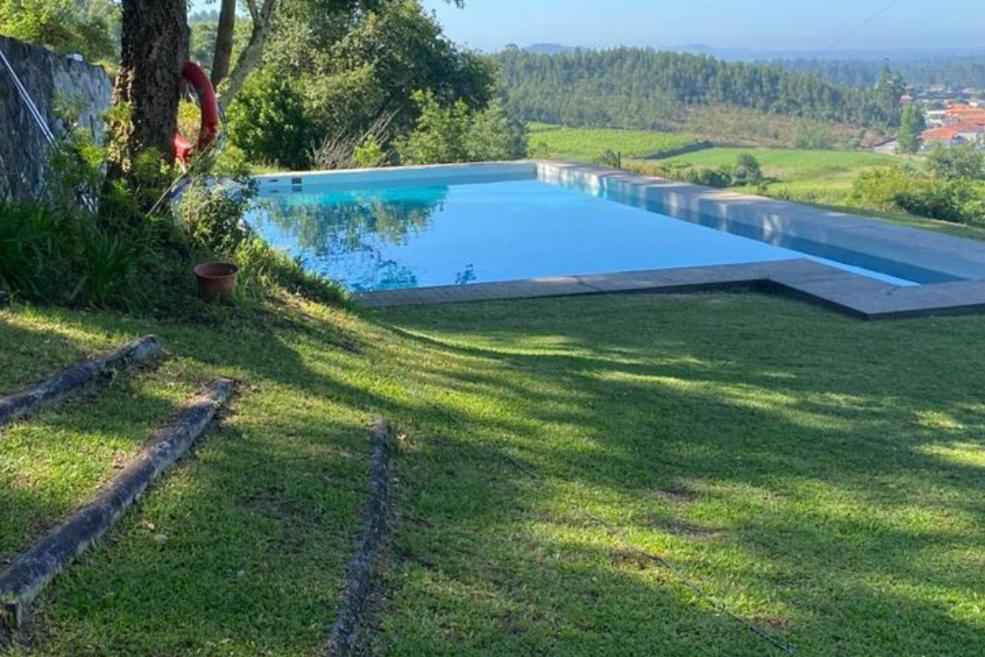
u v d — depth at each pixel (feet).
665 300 29.04
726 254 43.09
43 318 13.91
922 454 15.15
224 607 7.48
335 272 40.50
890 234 38.81
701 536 11.31
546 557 10.05
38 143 20.57
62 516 8.07
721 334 24.17
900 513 12.53
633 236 47.98
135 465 9.35
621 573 9.93
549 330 24.39
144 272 17.70
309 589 8.02
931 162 95.91
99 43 47.39
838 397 18.34
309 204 57.98
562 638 8.40
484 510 11.09
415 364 17.75
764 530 11.66
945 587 10.36
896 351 22.58
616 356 21.36
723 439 15.26
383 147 78.07
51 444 9.58
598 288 29.81
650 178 59.26
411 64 83.25
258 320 17.60
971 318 26.78
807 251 42.73
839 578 10.44
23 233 15.43
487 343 22.45
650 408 16.69
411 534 10.00
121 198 18.19
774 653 8.68
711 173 75.31
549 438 14.46
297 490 10.04
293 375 14.71
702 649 8.58
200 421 11.21
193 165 21.12
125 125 19.53
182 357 14.01
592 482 12.76
